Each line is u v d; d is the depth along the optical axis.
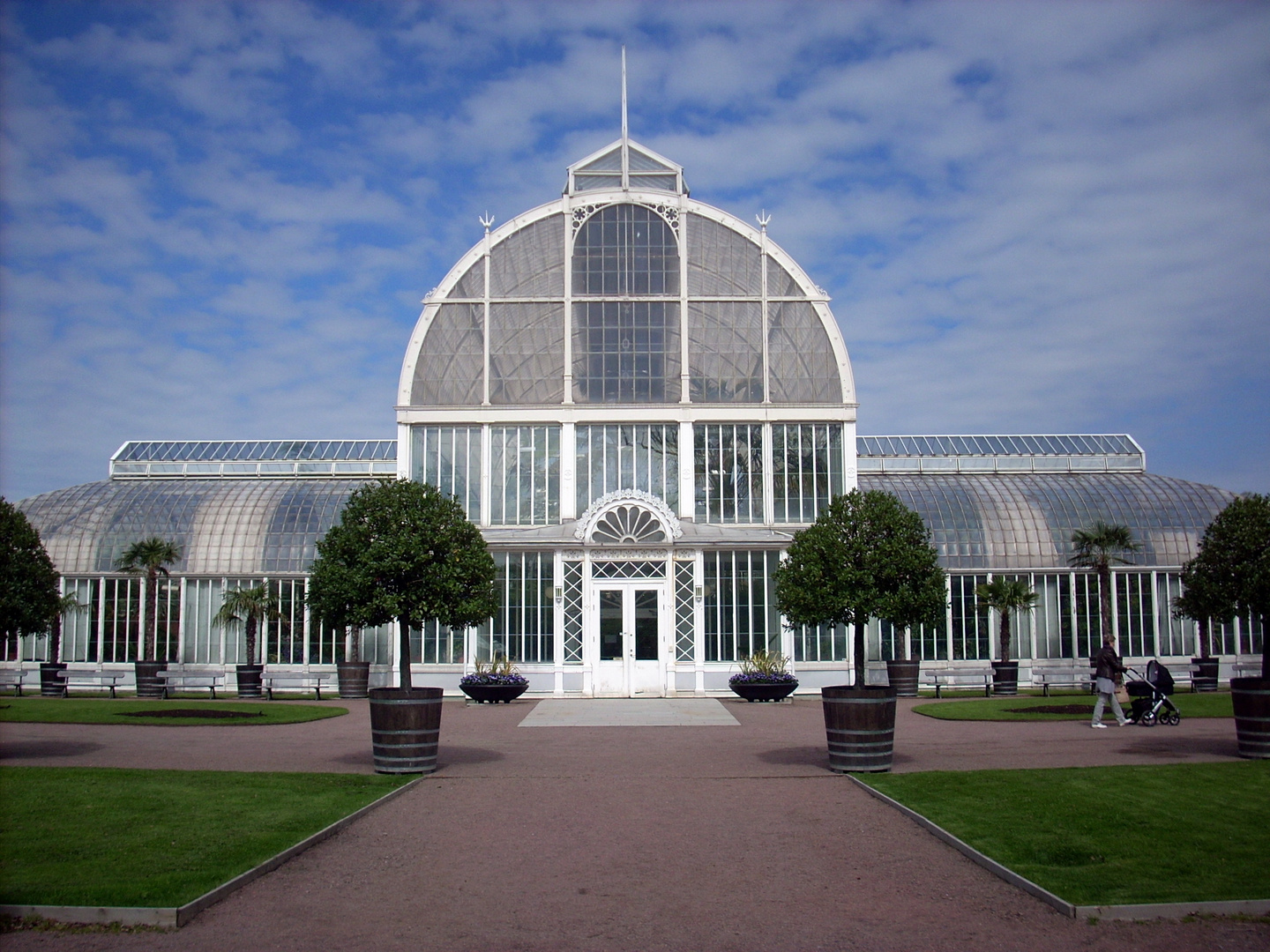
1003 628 45.81
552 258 44.34
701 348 43.72
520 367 43.62
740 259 44.34
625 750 25.56
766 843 16.27
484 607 23.59
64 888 13.41
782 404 43.25
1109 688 29.16
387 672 43.78
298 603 48.28
